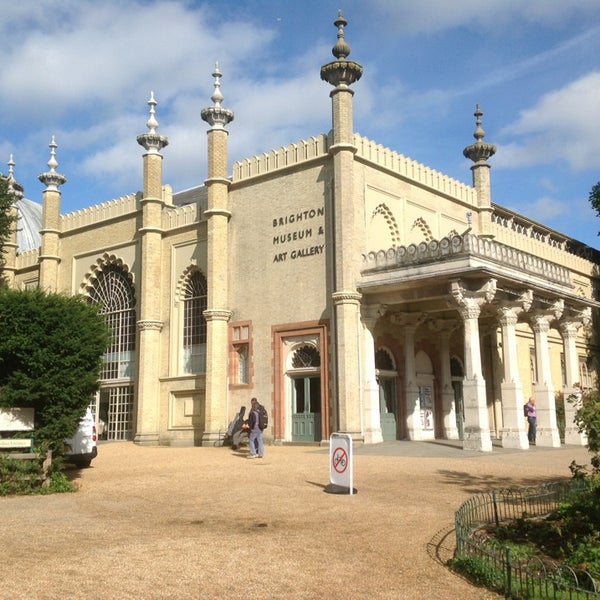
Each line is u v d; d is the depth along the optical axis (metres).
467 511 9.84
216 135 28.94
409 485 13.99
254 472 16.30
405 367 27.38
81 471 17.38
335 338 24.53
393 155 27.78
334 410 24.25
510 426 23.38
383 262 24.34
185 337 30.44
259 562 7.75
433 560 8.00
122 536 9.12
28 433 13.98
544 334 25.92
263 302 27.12
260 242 27.61
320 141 26.22
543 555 8.01
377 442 24.05
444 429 28.80
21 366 14.00
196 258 30.08
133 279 32.62
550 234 43.66
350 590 6.82
